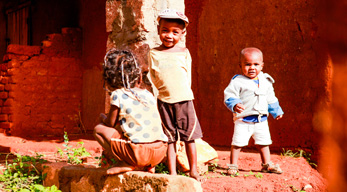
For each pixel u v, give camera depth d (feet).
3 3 51.98
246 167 17.69
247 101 16.22
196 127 13.24
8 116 35.73
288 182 14.46
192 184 9.55
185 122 13.11
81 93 39.06
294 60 22.66
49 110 37.22
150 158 10.58
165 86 13.10
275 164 17.34
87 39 38.29
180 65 13.28
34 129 36.32
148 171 11.84
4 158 21.16
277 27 23.88
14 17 50.44
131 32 15.58
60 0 44.83
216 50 29.40
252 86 16.31
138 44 15.21
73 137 33.78
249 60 16.30
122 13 16.02
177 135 13.32
